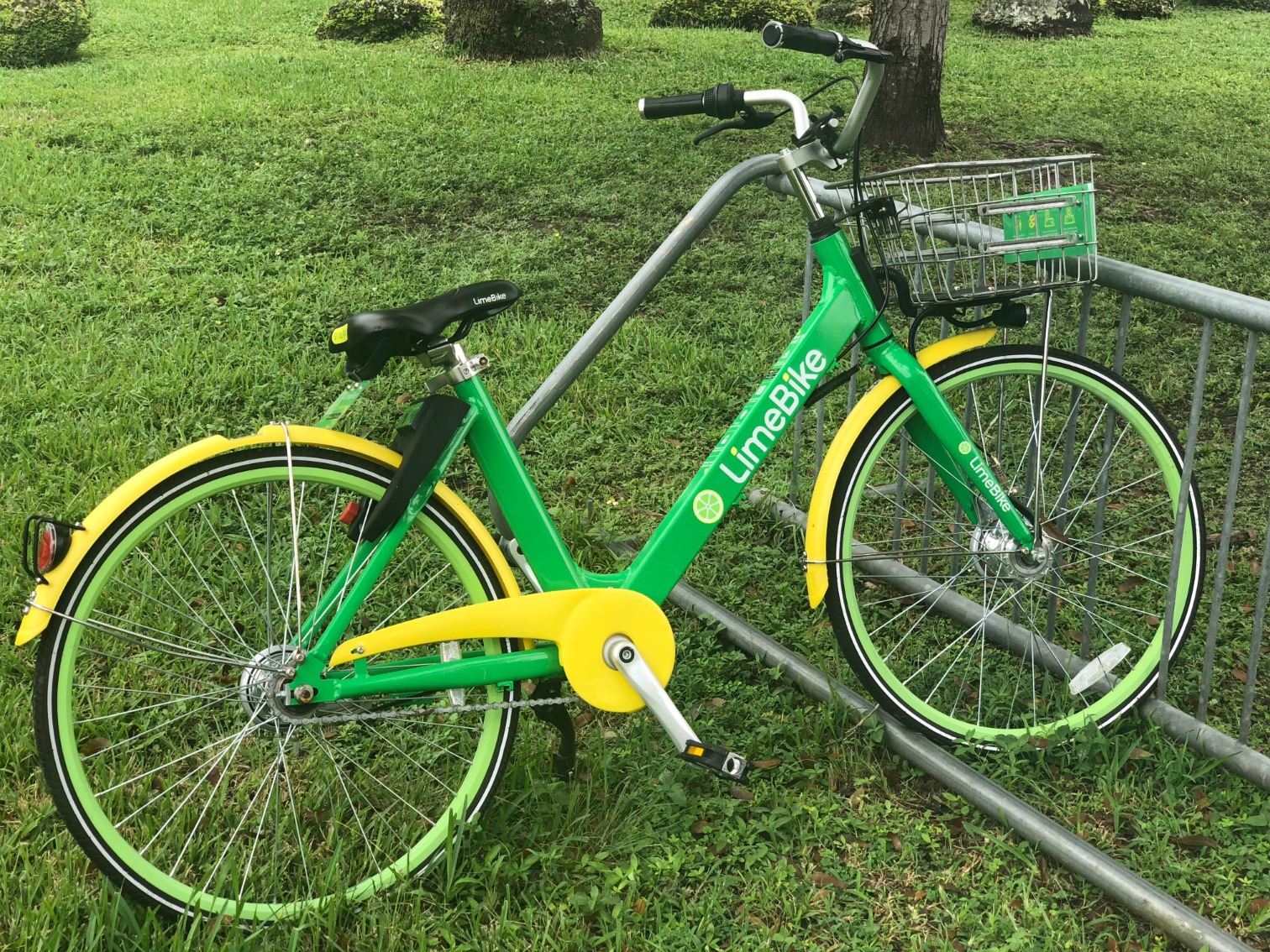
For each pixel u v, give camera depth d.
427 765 2.77
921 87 9.71
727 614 3.37
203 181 7.93
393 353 2.35
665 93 11.38
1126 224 7.48
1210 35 16.78
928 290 2.68
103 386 4.76
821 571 2.72
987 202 2.58
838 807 2.68
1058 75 13.30
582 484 4.30
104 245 6.69
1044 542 2.87
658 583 2.59
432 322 2.29
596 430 4.72
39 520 2.16
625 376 5.16
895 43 9.65
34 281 6.09
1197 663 3.28
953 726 2.87
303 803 2.63
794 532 3.94
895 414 2.76
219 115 9.88
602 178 8.44
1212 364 5.39
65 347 5.27
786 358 2.67
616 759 2.80
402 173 8.27
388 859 2.49
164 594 3.34
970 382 2.84
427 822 2.58
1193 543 2.89
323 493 3.92
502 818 2.58
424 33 14.95
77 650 2.19
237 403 4.82
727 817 2.62
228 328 5.54
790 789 2.75
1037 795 2.76
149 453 4.24
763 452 2.66
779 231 7.25
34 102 10.51
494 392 4.93
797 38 2.37
